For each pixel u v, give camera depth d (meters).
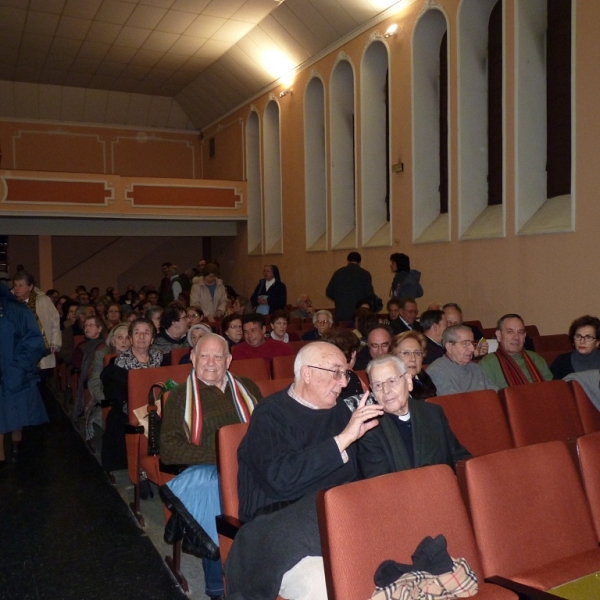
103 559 3.03
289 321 7.39
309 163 11.02
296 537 1.92
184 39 11.52
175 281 9.56
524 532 1.95
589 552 2.02
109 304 6.89
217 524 2.26
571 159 6.36
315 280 10.90
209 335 2.99
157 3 10.07
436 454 2.49
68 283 16.30
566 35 6.86
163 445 2.78
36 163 14.35
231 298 8.99
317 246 10.85
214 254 15.59
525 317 6.88
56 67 12.98
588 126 6.07
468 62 7.68
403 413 2.53
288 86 11.50
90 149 14.85
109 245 16.59
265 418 2.23
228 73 12.76
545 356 4.43
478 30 7.72
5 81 13.70
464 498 1.94
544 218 6.78
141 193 12.61
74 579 2.83
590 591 1.79
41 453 4.85
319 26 9.88
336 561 1.63
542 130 7.09
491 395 3.07
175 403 2.88
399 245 8.75
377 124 9.45
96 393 4.39
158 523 3.45
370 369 2.52
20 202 11.71
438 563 1.68
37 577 2.86
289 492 2.08
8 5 10.09
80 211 12.12
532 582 1.82
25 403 4.39
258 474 2.15
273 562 1.91
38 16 10.54
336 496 1.68
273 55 11.30
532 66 7.01
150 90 14.54
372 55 9.22
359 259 7.29
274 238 12.71
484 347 4.63
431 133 8.47
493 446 2.97
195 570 2.92
